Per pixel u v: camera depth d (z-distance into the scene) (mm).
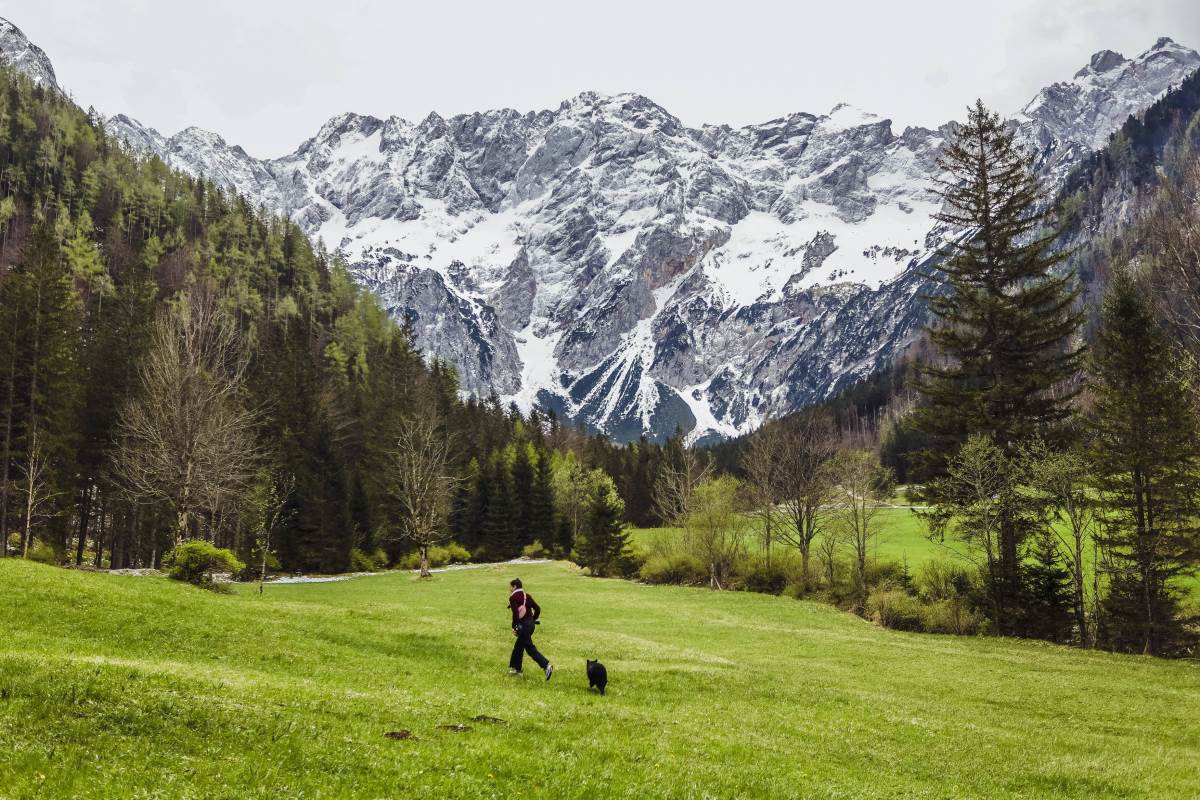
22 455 65625
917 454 61406
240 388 84625
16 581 26000
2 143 196500
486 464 126812
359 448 120250
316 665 22641
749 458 83000
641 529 140000
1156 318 48344
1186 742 24078
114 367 79125
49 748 10773
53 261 71375
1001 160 61250
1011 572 50750
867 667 35375
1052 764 19453
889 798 14531
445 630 32812
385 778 11625
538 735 15938
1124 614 46375
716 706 22891
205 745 12000
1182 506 44938
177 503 52688
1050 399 56219
